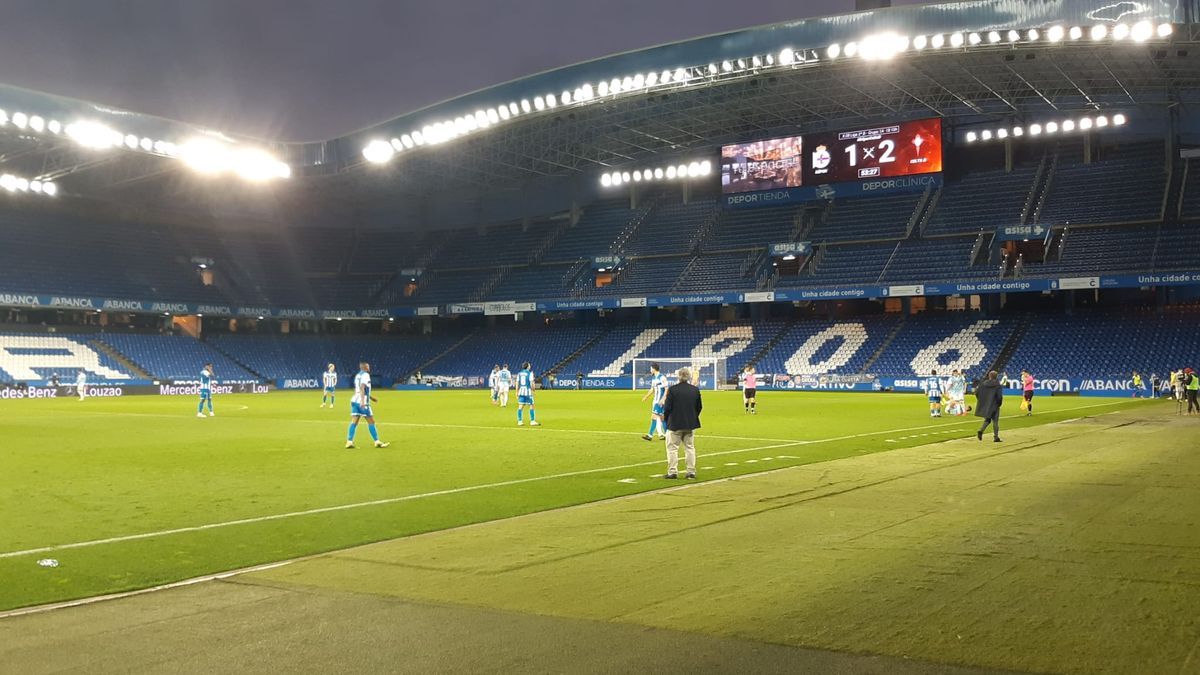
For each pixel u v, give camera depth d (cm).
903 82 5544
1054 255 5891
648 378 6462
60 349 6291
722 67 5031
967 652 613
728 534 1034
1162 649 615
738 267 6644
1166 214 5631
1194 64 4981
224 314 6981
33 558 933
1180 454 1894
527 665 593
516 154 6788
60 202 7062
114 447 2222
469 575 845
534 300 7019
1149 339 5416
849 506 1227
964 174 6581
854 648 623
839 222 6681
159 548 984
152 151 5419
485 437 2464
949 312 6300
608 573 847
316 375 7288
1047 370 5400
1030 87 5475
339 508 1252
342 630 674
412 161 6644
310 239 8069
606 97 5288
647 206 7562
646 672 579
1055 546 948
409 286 7694
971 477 1532
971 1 4481
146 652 624
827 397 5012
